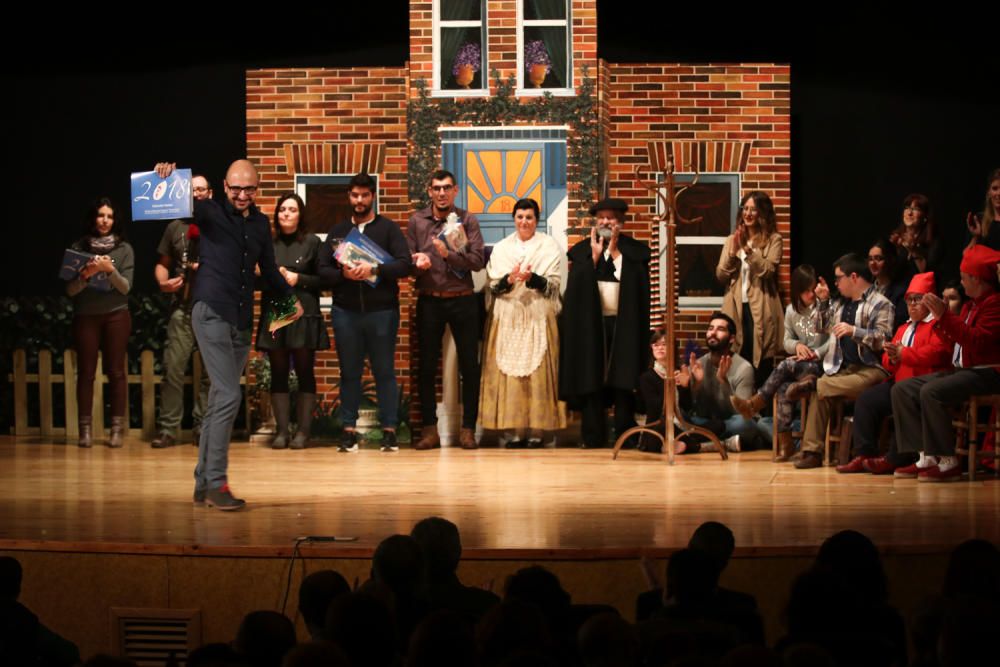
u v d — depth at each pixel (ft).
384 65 34.86
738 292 30.40
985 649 9.75
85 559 17.10
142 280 35.27
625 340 29.43
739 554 16.66
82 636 17.15
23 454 28.66
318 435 32.30
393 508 20.38
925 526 18.37
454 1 31.35
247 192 20.80
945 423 23.44
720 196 33.06
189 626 16.94
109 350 30.27
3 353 33.40
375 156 33.40
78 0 35.24
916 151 33.94
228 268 20.57
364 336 28.96
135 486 23.17
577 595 16.67
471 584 16.72
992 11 33.55
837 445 26.61
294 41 35.01
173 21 35.14
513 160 31.22
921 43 33.83
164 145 35.29
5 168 35.60
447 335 30.76
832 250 34.24
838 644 11.44
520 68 31.27
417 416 31.04
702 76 32.83
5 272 35.63
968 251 24.06
